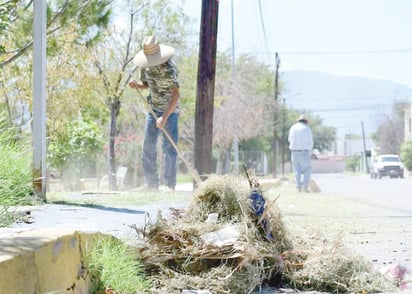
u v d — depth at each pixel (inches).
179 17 1323.8
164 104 449.7
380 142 4367.6
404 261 251.3
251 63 1989.4
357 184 1346.0
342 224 346.9
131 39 1227.2
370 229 332.8
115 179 1060.5
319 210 424.2
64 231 167.6
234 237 211.0
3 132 307.4
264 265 214.5
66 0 674.2
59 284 156.9
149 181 473.7
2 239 153.9
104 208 330.6
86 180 1098.7
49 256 151.9
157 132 467.8
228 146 1931.6
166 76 435.5
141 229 216.8
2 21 497.7
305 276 214.1
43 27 374.9
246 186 231.0
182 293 195.3
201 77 521.0
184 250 209.0
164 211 317.4
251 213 223.8
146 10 1268.5
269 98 2293.3
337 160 4628.4
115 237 200.2
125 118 1551.4
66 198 385.4
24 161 305.1
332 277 213.9
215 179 231.0
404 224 359.9
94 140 947.3
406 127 3688.5
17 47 678.5
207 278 204.5
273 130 2338.8
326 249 222.7
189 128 1788.9
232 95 1863.9
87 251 179.2
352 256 222.2
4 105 829.2
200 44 522.3
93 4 695.1
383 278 219.5
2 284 128.6
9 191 238.5
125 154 1563.7
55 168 929.5
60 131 921.5
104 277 184.1
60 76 911.7
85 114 1165.1
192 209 230.5
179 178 1573.6
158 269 208.2
